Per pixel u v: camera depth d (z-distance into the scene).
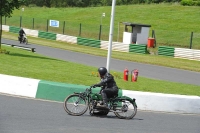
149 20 78.44
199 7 87.88
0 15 33.22
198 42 60.91
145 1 109.44
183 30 69.69
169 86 25.17
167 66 41.22
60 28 75.75
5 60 29.41
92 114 16.05
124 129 13.91
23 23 81.00
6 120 13.55
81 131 12.94
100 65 37.34
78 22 80.50
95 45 55.41
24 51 40.88
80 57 42.97
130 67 37.88
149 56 47.97
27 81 19.50
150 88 23.03
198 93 23.56
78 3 116.62
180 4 94.00
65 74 24.83
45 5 114.88
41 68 27.47
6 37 60.34
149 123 15.52
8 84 19.77
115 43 53.06
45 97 19.12
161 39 63.28
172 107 19.17
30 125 13.12
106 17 83.75
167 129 14.69
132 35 55.78
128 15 83.81
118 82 24.28
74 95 15.69
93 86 15.69
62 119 14.60
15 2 32.75
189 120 17.19
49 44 55.00
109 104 15.63
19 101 17.67
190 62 44.81
